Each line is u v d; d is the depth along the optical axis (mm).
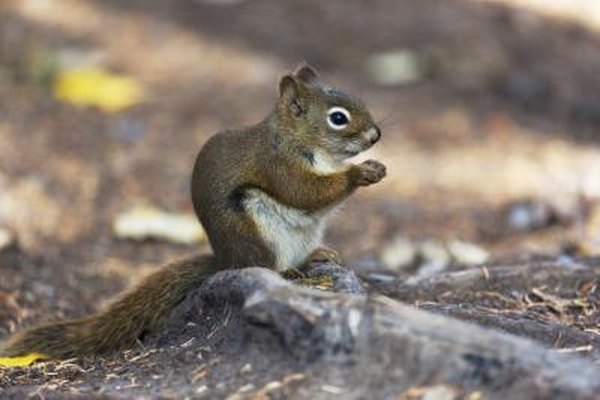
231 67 17828
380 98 17109
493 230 13844
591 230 13352
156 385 6875
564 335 7480
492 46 18531
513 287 9383
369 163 8609
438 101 17188
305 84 8938
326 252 9047
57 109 16406
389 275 10055
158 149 15578
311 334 6609
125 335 8602
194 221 13750
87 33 18578
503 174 15273
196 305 7754
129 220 13375
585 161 15555
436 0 20078
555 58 18391
